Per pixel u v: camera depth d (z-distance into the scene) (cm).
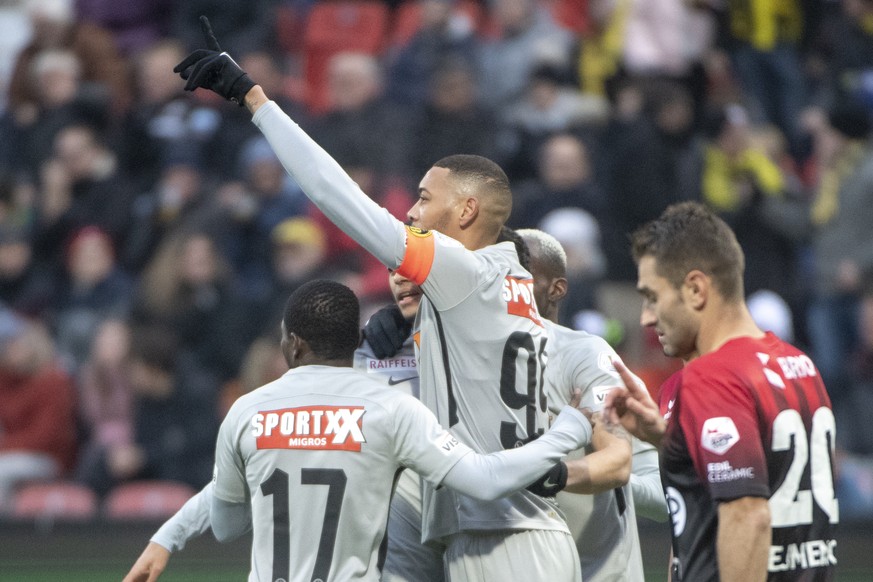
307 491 1346
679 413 1235
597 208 3422
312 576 1334
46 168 3766
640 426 1260
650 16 3850
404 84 3828
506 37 3797
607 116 3700
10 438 3197
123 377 3203
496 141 3622
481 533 1402
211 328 3319
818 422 1245
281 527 1348
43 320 3578
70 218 3656
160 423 3136
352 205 1333
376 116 3609
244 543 2870
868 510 3031
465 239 1438
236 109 3753
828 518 1248
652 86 3600
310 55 3988
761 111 3978
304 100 3956
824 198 3647
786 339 3319
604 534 1534
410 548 1516
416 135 3625
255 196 3556
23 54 3997
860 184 3497
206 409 3147
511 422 1388
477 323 1381
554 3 3966
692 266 1245
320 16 4000
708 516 1223
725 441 1189
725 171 3572
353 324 1408
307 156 1348
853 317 3438
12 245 3641
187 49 4009
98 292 3516
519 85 3734
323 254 3422
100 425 3203
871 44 4025
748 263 3525
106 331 3247
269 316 3306
